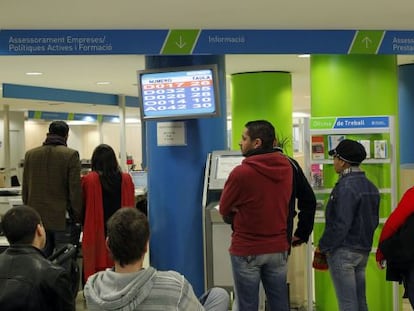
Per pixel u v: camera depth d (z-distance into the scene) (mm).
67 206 4031
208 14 3898
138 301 1686
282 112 7645
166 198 4582
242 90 7688
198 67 4203
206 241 4082
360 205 3270
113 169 4164
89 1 3520
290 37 4391
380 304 4504
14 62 6367
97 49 4273
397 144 4762
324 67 4734
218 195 4449
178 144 4527
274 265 2965
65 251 2732
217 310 2602
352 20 4148
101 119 14797
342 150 3307
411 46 4504
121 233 1734
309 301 4324
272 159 2922
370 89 4641
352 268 3299
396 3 3691
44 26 4180
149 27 4250
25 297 2047
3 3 3541
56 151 3982
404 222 3092
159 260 4633
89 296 1715
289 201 3008
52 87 9281
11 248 2156
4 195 5418
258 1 3584
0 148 13516
